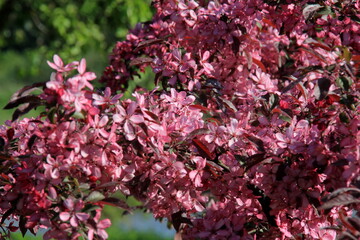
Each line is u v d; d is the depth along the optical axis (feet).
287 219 7.98
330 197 7.36
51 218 7.59
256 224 8.12
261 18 8.43
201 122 7.97
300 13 8.72
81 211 7.52
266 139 7.91
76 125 7.63
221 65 8.66
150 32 9.33
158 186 7.98
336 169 7.59
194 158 7.88
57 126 7.51
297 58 9.16
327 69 8.21
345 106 7.84
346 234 7.43
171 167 7.84
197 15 8.60
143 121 7.64
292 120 7.95
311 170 7.71
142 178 7.86
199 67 8.48
